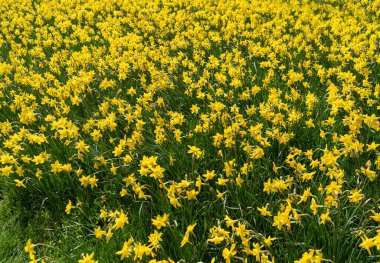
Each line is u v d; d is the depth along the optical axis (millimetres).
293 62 3615
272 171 2182
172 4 6121
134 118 2688
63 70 4230
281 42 3885
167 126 2604
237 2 5656
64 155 2477
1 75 4121
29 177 2438
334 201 1629
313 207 1598
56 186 2350
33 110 3006
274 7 5457
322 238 1647
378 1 5047
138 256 1520
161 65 3658
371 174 1784
